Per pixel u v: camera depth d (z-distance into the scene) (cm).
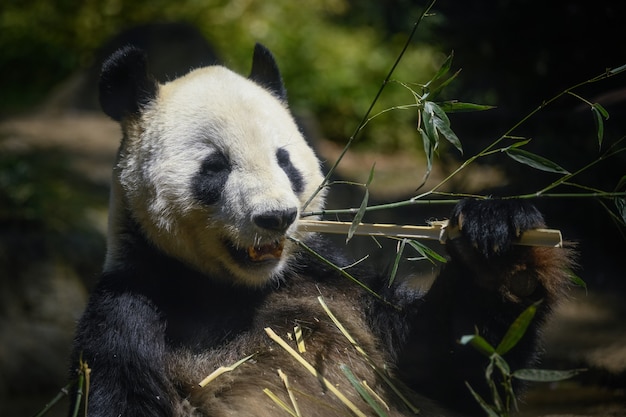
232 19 3731
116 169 936
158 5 3828
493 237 771
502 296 816
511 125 1609
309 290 969
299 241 879
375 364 900
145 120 930
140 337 860
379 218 1955
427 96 835
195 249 905
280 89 1058
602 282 1576
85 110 3344
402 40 3688
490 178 1728
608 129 1445
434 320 884
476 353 867
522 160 806
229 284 934
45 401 1694
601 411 1188
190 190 881
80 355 866
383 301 896
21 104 3538
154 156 901
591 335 1422
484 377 879
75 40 3844
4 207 2002
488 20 1717
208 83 936
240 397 862
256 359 891
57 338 1802
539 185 1545
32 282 1838
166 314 899
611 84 1538
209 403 861
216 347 907
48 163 2402
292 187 913
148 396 843
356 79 3497
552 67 1623
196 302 924
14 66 3794
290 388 859
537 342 864
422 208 1967
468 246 795
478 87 1741
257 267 888
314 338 909
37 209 2005
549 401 1262
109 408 836
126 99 945
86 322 884
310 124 3136
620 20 1530
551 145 1531
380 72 3541
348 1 4050
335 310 933
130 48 955
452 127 1692
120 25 3838
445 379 902
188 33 3372
